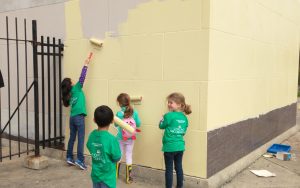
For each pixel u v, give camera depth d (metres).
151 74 5.04
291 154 6.68
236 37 5.31
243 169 5.63
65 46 6.00
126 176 5.02
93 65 5.67
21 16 6.73
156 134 5.03
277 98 7.62
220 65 4.84
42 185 4.88
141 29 5.10
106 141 3.38
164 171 4.94
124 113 4.85
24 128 6.93
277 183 5.04
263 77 6.64
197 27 4.59
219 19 4.74
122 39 5.31
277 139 7.59
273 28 7.08
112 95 5.48
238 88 5.49
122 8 5.27
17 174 5.34
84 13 5.72
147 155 5.13
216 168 4.88
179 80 4.77
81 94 5.59
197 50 4.60
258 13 6.19
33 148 6.66
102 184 3.41
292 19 8.52
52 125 6.39
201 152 4.63
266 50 6.73
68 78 5.71
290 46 8.48
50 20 6.23
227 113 5.14
